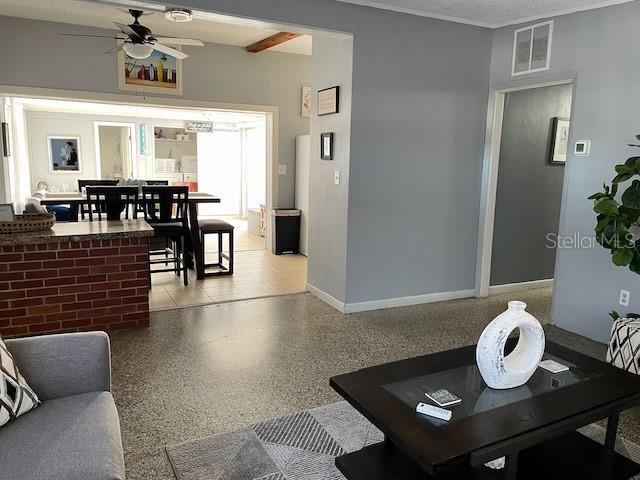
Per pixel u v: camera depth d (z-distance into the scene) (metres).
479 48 4.42
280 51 6.54
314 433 2.34
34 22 5.21
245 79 6.39
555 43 3.90
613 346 2.89
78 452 1.40
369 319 4.06
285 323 3.92
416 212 4.39
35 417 1.59
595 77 3.59
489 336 1.85
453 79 4.36
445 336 3.68
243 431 2.34
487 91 4.54
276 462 2.11
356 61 3.90
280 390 2.78
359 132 4.01
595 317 3.67
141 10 3.49
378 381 1.92
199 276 5.30
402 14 4.03
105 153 9.98
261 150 9.93
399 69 4.09
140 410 2.52
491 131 4.55
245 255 6.71
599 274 3.62
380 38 3.97
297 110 6.81
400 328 3.85
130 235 3.54
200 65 6.08
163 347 3.36
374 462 1.98
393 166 4.21
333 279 4.36
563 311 3.91
